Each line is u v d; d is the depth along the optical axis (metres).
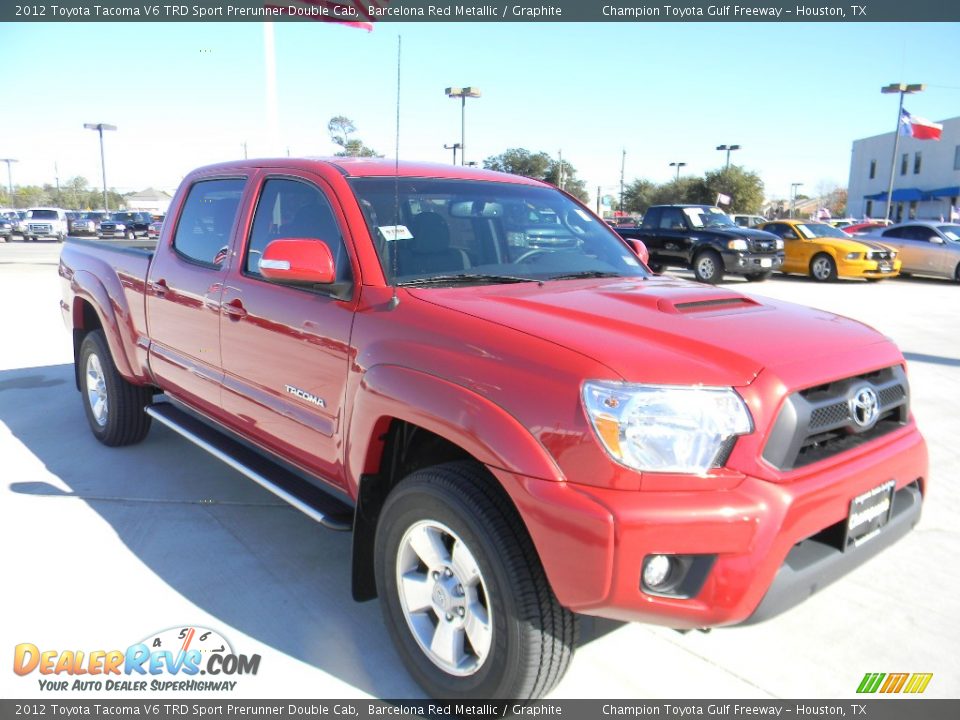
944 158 46.09
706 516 2.15
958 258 19.12
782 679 2.86
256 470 3.52
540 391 2.29
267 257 2.97
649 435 2.17
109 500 4.33
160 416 4.38
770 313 2.89
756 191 53.75
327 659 2.92
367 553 2.94
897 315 12.52
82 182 116.62
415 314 2.74
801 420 2.33
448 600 2.56
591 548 2.14
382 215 3.22
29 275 18.16
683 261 18.61
